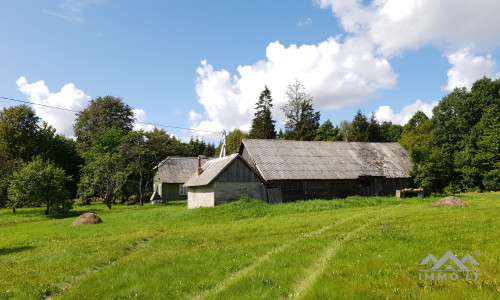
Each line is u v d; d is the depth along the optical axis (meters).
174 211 28.58
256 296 6.48
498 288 6.24
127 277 8.44
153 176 61.78
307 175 34.34
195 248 12.09
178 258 10.33
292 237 13.29
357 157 40.53
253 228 16.64
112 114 63.94
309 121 64.56
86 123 63.62
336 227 15.40
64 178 37.25
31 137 53.19
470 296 5.97
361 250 9.86
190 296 6.85
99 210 39.47
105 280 8.26
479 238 10.66
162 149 49.94
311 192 34.78
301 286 7.04
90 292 7.41
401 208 24.06
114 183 45.28
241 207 25.39
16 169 42.44
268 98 71.44
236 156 30.78
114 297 7.01
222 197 29.70
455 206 22.67
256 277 7.66
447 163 39.94
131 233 17.84
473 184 48.78
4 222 30.47
